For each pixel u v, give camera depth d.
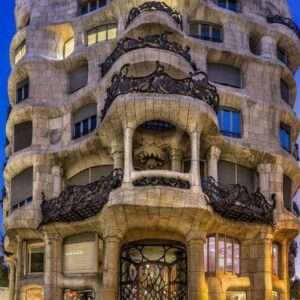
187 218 28.78
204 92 29.91
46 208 32.03
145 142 31.80
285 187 35.88
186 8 36.06
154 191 27.89
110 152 32.50
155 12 33.28
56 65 36.69
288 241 35.62
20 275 34.16
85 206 29.64
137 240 31.53
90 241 31.88
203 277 28.89
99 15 36.28
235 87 35.75
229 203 29.83
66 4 38.47
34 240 34.69
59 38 38.28
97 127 32.22
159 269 31.73
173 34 34.00
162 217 28.75
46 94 36.22
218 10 36.22
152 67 32.06
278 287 33.62
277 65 36.78
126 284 31.47
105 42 35.19
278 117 35.88
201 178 30.36
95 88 33.88
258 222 31.83
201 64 34.91
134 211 28.34
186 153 32.50
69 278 31.44
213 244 31.83
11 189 36.41
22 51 39.34
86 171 34.38
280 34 37.81
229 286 31.16
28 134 36.06
